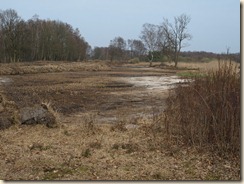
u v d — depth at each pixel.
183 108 9.66
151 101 18.55
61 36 78.12
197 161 7.72
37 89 22.95
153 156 8.12
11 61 61.22
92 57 107.12
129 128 11.18
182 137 9.27
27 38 66.25
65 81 29.75
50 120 11.22
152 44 83.00
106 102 18.14
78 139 9.65
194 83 10.23
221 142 8.23
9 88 23.33
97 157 8.03
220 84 8.79
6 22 62.62
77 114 14.53
